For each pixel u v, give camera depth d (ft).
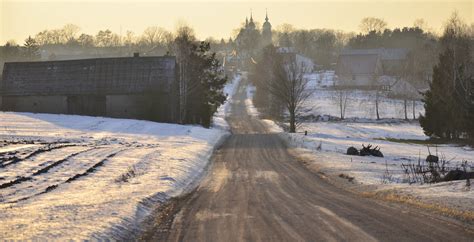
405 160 133.49
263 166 117.19
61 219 45.75
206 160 125.80
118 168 88.74
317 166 113.39
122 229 44.52
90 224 44.21
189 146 145.38
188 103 250.16
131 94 239.91
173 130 195.93
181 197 68.54
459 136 224.94
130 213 50.72
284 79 246.06
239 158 135.03
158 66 245.45
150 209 56.59
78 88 245.04
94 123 199.41
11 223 43.21
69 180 74.02
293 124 244.22
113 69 247.70
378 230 43.11
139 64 247.50
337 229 43.75
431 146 190.29
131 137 163.43
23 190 64.28
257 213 53.57
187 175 91.66
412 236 40.57
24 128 169.89
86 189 66.69
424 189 66.23
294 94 246.27
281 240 39.96
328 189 78.13
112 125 198.08
